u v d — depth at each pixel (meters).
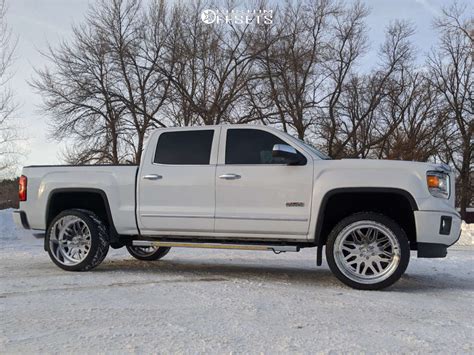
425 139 38.44
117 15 30.30
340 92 35.19
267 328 4.07
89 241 6.98
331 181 5.99
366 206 6.27
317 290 5.79
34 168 7.40
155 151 6.88
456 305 5.10
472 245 14.41
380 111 39.75
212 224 6.43
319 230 6.04
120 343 3.65
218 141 6.61
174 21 31.00
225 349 3.54
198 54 31.03
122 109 30.25
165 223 6.66
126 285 5.92
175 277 6.59
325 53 34.03
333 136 34.97
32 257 8.95
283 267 8.17
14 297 5.19
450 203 5.91
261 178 6.27
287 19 32.16
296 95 31.56
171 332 3.93
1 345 3.59
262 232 6.27
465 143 39.00
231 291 5.61
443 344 3.73
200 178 6.51
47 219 7.25
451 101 40.19
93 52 29.88
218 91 30.88
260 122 30.78
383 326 4.19
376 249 5.90
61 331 3.94
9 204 28.11
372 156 38.88
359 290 5.82
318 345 3.65
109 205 6.93
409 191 5.77
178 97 31.00
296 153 6.24
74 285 5.90
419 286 6.36
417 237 5.72
